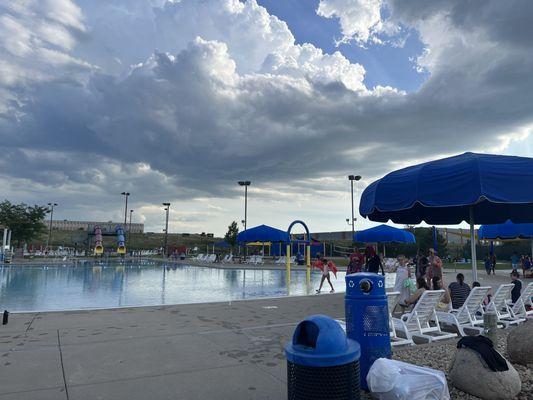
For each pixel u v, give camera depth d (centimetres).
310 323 349
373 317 457
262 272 3092
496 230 2466
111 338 717
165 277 2645
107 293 1727
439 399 396
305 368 328
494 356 439
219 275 2838
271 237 2358
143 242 9356
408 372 414
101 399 442
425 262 1533
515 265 2925
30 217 5147
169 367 555
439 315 800
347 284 477
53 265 3725
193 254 6278
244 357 604
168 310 1036
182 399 444
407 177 732
